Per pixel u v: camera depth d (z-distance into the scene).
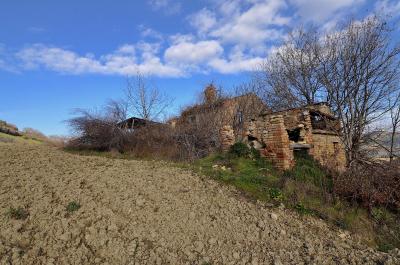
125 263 5.02
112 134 17.52
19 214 5.80
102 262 4.98
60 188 7.22
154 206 6.79
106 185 7.75
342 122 16.56
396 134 16.08
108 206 6.59
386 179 9.41
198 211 6.86
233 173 9.73
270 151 10.91
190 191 7.86
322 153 12.88
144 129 18.08
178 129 18.16
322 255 5.85
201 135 17.25
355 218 8.16
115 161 11.31
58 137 22.41
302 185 9.09
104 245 5.32
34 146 16.61
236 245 5.84
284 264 5.37
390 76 16.08
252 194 8.28
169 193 7.56
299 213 7.70
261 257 5.55
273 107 21.42
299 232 6.74
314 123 14.95
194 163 11.53
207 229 6.23
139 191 7.51
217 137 17.14
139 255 5.21
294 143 11.48
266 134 11.16
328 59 18.45
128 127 19.45
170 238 5.77
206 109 21.17
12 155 10.91
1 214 5.73
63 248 5.13
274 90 21.58
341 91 17.48
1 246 4.88
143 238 5.68
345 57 17.12
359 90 16.69
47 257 4.90
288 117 12.48
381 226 8.20
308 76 19.86
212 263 5.27
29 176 7.95
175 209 6.78
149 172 9.20
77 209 6.27
